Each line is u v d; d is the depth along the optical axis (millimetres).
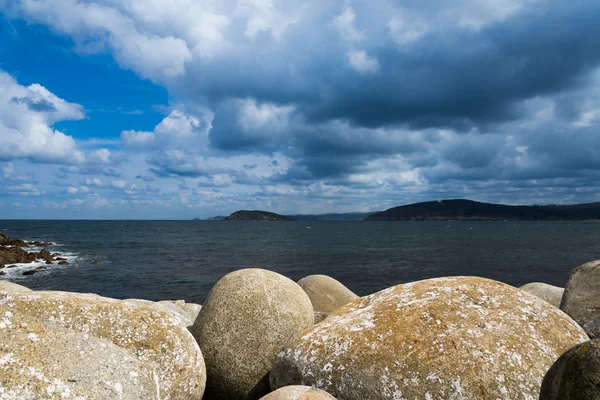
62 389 2998
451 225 182625
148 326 4746
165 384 4504
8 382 2803
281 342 6090
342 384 4379
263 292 6340
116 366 3535
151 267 36688
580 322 6508
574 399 2898
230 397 6086
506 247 57531
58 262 38500
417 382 4094
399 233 103562
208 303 6426
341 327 4949
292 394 3590
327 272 33812
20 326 3246
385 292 5707
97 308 4773
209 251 51938
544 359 4219
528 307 4824
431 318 4684
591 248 55219
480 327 4496
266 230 126062
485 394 3920
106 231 107250
